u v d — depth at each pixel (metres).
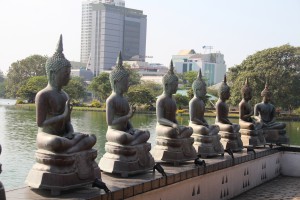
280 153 19.72
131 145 10.82
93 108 60.62
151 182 10.23
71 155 8.79
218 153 14.88
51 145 8.59
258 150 17.80
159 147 12.83
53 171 8.64
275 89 59.56
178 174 11.38
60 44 9.48
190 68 152.62
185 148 12.82
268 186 17.06
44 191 8.82
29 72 78.19
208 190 13.16
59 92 9.52
